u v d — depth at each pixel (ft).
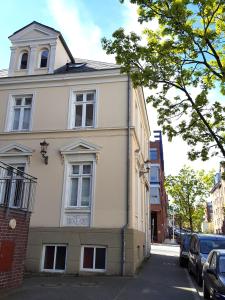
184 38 33.42
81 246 48.24
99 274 46.34
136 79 36.50
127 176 49.47
